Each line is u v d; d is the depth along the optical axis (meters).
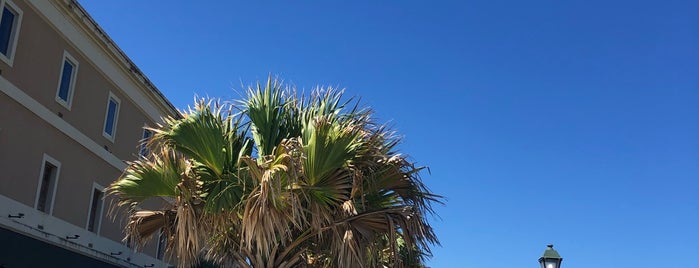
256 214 7.86
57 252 14.51
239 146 9.60
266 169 8.12
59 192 14.71
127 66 17.94
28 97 13.37
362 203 8.88
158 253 20.92
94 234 16.34
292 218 8.16
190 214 8.39
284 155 8.14
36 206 13.74
